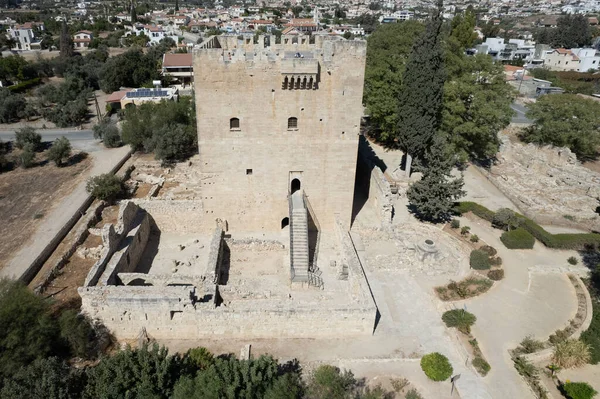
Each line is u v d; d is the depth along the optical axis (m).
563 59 151.12
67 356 28.41
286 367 28.23
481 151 60.66
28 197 54.19
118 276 33.78
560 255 41.72
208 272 34.41
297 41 40.31
